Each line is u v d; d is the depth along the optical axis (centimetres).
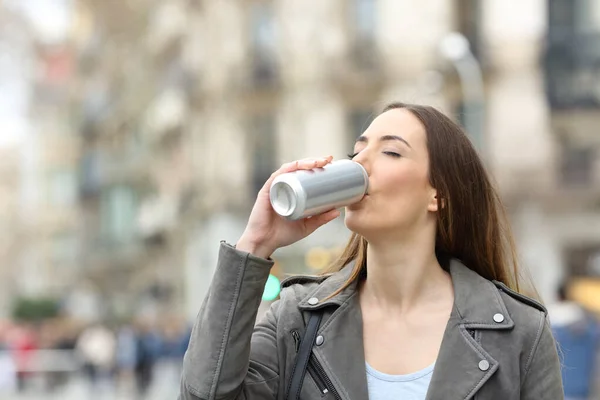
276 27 3002
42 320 3697
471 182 255
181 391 237
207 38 3172
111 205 4497
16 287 6838
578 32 2583
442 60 2691
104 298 4519
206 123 3164
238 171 3034
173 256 3622
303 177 230
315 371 242
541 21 2592
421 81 2714
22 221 6712
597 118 2547
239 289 235
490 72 2602
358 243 271
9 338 3014
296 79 2942
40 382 2452
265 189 242
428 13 2744
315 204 231
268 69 2997
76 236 5191
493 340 237
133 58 4259
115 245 4406
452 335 237
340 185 234
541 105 2570
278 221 243
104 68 4569
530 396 237
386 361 241
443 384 233
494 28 2623
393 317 247
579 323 973
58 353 2812
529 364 238
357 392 236
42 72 5731
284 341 248
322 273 278
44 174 6406
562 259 2462
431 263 250
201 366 232
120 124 4438
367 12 2862
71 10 4744
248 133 3017
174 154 3694
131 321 3241
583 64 2569
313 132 2911
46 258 6338
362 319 247
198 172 3225
